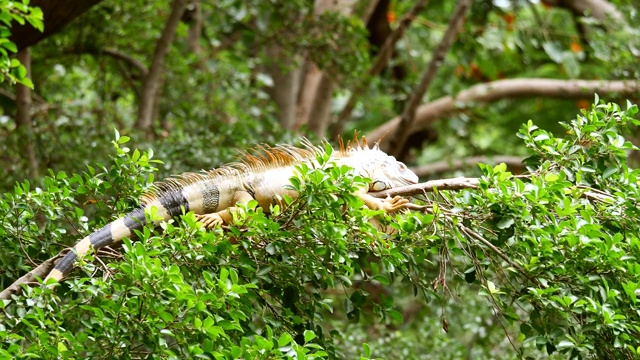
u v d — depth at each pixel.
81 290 7.67
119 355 7.29
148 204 8.66
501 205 8.12
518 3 22.34
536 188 8.08
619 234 7.96
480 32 20.75
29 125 15.23
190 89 17.58
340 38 17.66
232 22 19.58
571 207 8.12
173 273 7.15
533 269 8.16
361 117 24.94
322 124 20.39
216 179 8.78
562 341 7.93
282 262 8.16
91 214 12.97
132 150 14.10
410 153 24.03
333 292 15.94
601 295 7.96
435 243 8.34
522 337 9.62
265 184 8.76
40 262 8.79
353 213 8.00
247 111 17.78
